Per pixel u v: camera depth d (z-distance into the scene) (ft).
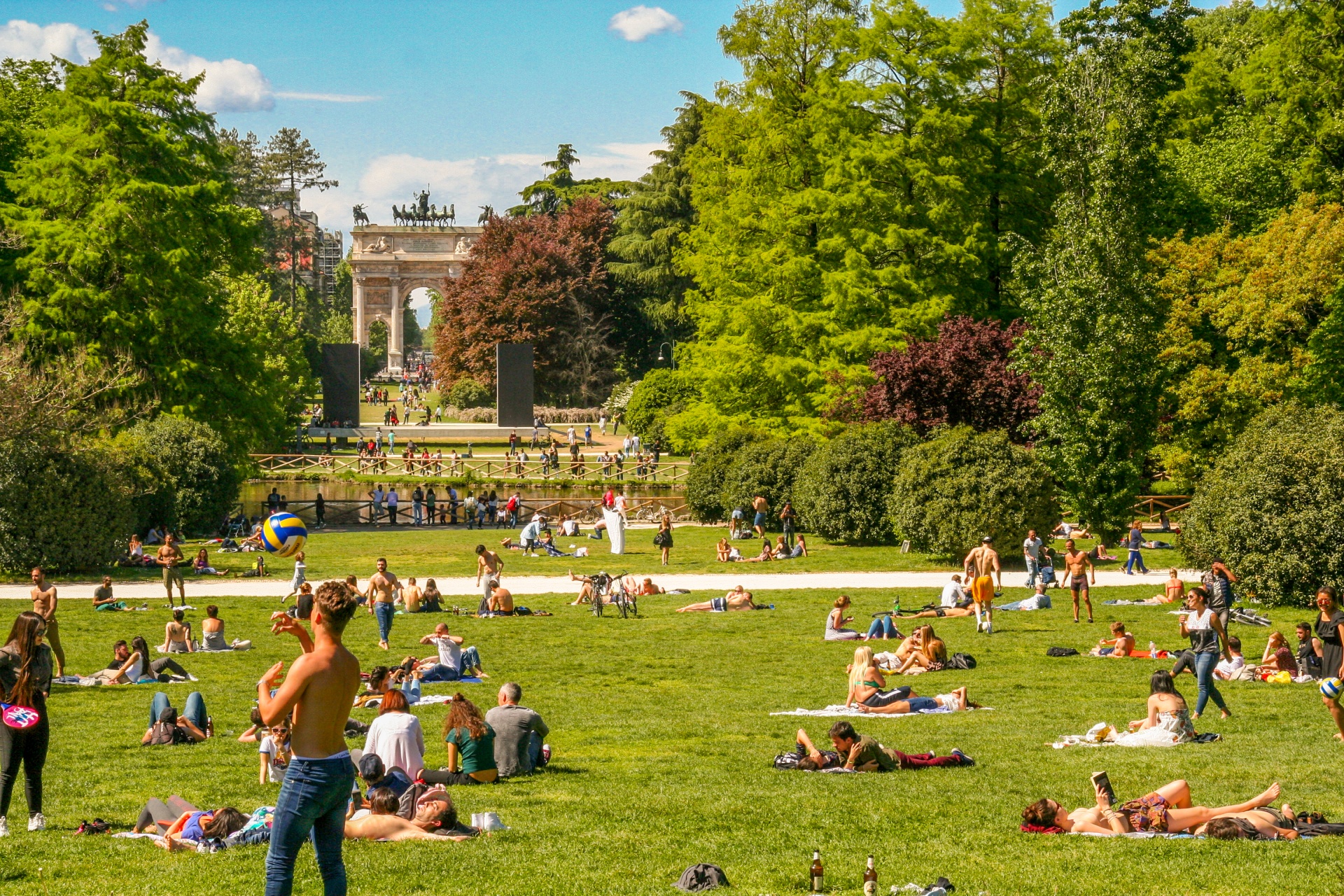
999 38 181.57
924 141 175.01
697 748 51.93
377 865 32.48
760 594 110.52
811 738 53.88
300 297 494.18
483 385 368.07
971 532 124.88
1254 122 181.57
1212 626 56.95
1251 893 29.55
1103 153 130.93
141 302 169.07
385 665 76.59
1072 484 131.03
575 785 44.27
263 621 93.91
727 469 175.73
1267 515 98.68
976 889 30.27
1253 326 146.20
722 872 30.94
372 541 158.20
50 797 41.73
